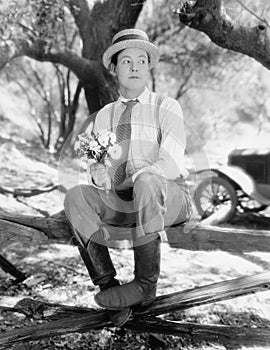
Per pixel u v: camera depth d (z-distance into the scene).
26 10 4.87
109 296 2.38
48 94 11.29
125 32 2.67
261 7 3.61
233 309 3.39
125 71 2.60
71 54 5.88
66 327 2.57
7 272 3.69
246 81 9.80
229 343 2.89
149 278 2.38
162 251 4.58
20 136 11.01
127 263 4.19
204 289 2.65
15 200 5.32
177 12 3.53
